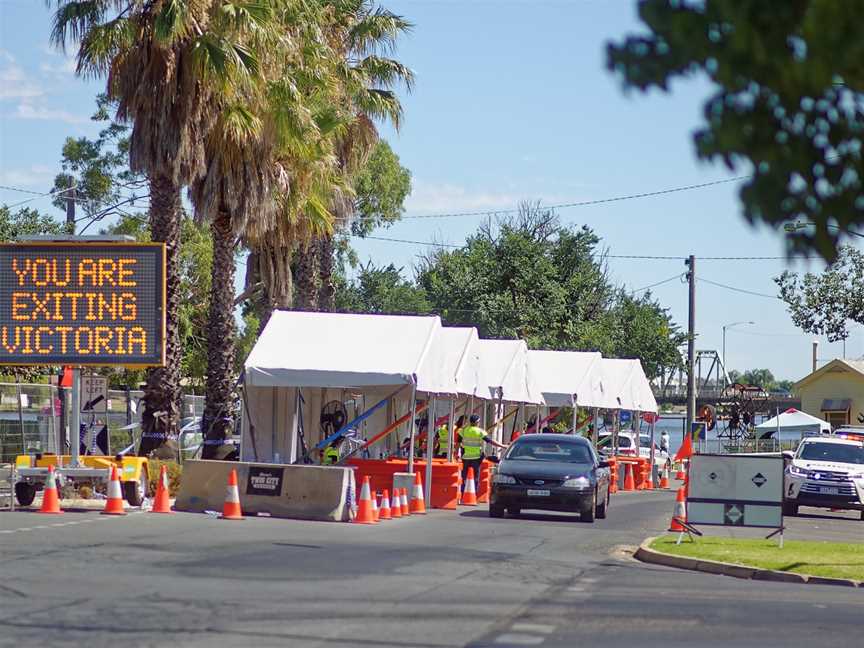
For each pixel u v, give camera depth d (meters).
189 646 10.64
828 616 14.05
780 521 21.72
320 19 39.25
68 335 26.30
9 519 23.05
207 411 34.59
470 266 74.94
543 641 11.45
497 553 19.78
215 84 31.05
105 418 34.91
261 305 43.88
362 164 46.41
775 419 70.62
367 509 25.25
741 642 11.83
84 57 31.31
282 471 25.97
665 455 67.88
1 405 32.16
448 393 32.84
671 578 17.72
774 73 5.24
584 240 78.44
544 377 48.44
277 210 36.53
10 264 26.41
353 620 12.29
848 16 4.93
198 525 22.69
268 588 14.37
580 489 28.12
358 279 104.62
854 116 5.34
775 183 5.32
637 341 87.81
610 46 5.65
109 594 13.61
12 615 12.11
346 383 29.98
